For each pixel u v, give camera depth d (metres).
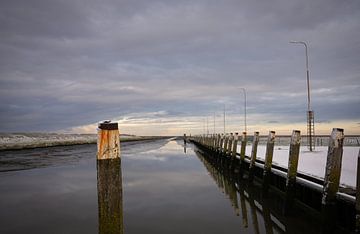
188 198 12.10
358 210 5.05
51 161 25.83
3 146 39.88
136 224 8.62
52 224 8.59
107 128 3.30
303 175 8.64
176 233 7.83
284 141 53.88
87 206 10.65
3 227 8.36
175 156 34.59
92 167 21.61
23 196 12.30
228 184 15.58
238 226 8.37
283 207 9.31
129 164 25.08
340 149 6.19
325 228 6.28
